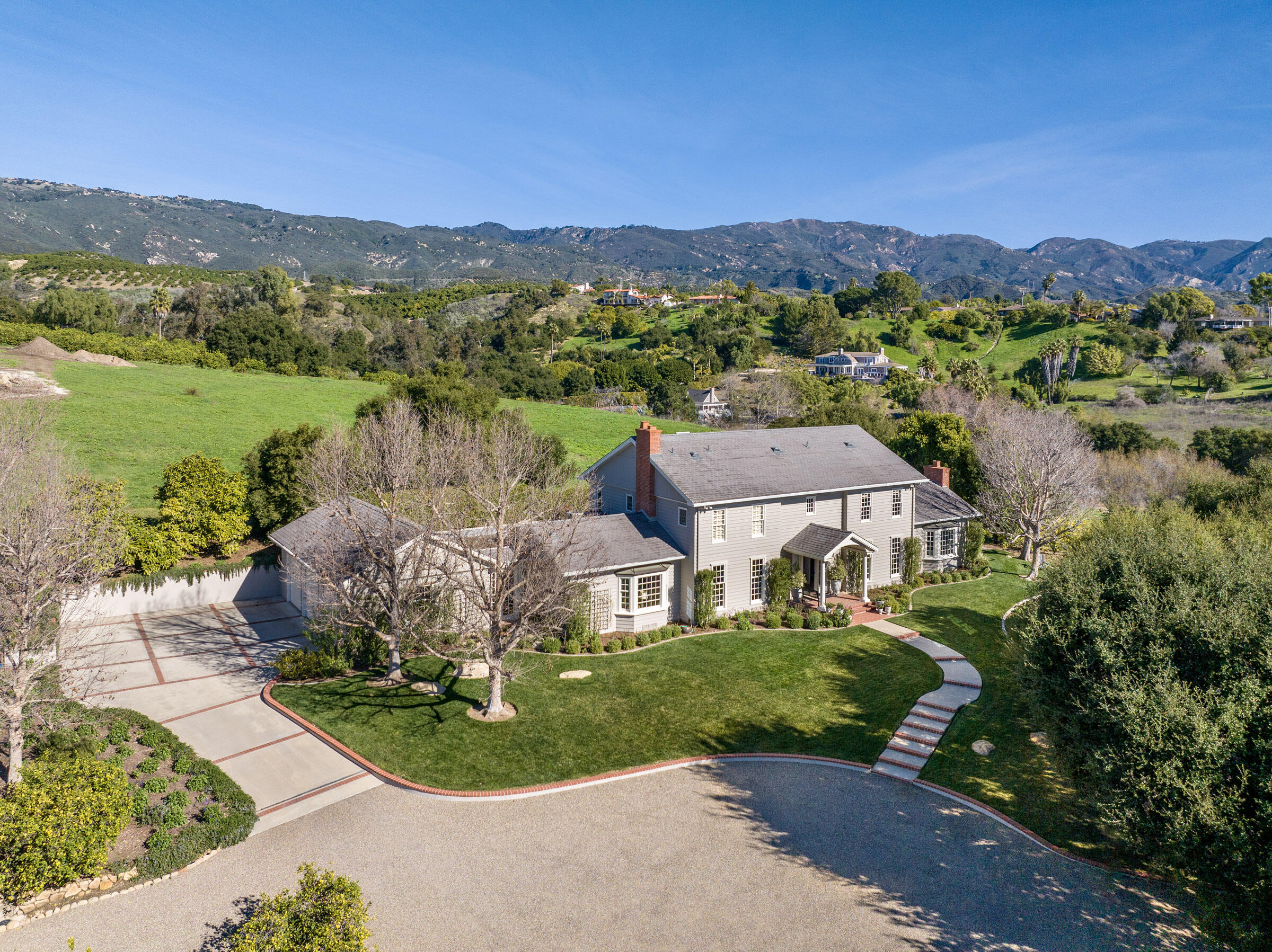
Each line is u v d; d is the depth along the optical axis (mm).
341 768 21688
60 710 21609
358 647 28922
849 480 38062
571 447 71188
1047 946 14820
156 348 91188
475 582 24797
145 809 18562
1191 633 15391
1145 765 14352
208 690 27125
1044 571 20984
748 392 111062
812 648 31141
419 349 142000
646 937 14906
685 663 29625
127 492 45844
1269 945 12891
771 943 14789
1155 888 16672
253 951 12586
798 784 21250
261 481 42094
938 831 18922
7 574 19047
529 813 19531
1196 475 57719
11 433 26984
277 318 105500
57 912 15438
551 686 27469
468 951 14453
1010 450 45094
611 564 31594
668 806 19984
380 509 31609
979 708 25344
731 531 34625
